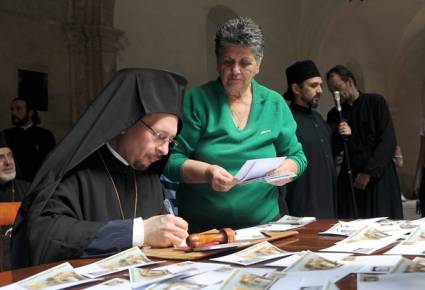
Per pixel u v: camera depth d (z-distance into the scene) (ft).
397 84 57.57
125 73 6.96
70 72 28.27
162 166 7.82
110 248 6.15
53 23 27.63
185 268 5.41
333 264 5.26
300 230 8.07
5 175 14.39
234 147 8.97
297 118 13.33
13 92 25.85
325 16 44.78
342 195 16.08
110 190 7.01
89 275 5.25
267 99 9.45
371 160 15.28
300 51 44.39
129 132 6.97
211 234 6.66
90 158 7.07
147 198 7.43
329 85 16.37
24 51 26.37
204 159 9.07
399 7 51.93
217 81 9.50
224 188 7.92
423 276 4.57
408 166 58.08
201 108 9.21
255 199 9.13
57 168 6.59
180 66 33.99
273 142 9.49
